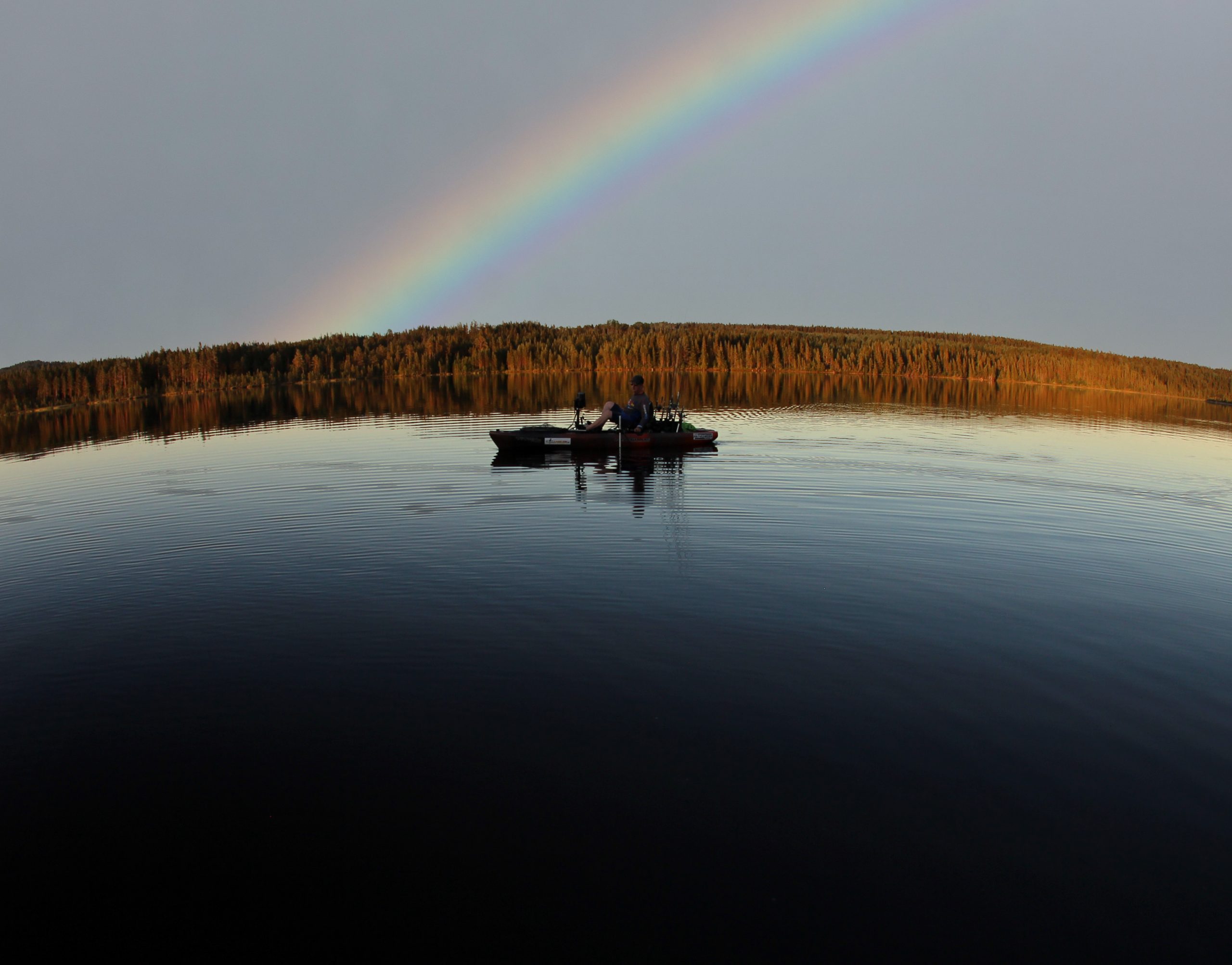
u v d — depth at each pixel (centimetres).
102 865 426
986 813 458
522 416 3080
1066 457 1942
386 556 1006
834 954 359
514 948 364
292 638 730
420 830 448
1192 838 436
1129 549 1050
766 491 1445
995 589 868
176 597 859
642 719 568
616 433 2000
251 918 387
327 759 523
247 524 1197
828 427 2673
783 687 618
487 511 1266
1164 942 366
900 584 883
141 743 547
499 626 751
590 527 1159
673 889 401
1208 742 536
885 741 537
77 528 1189
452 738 545
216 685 634
